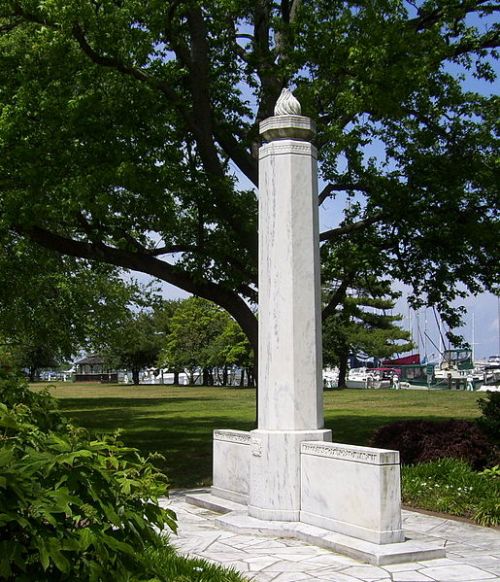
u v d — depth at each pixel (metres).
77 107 11.89
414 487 10.05
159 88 13.40
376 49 12.34
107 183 11.84
